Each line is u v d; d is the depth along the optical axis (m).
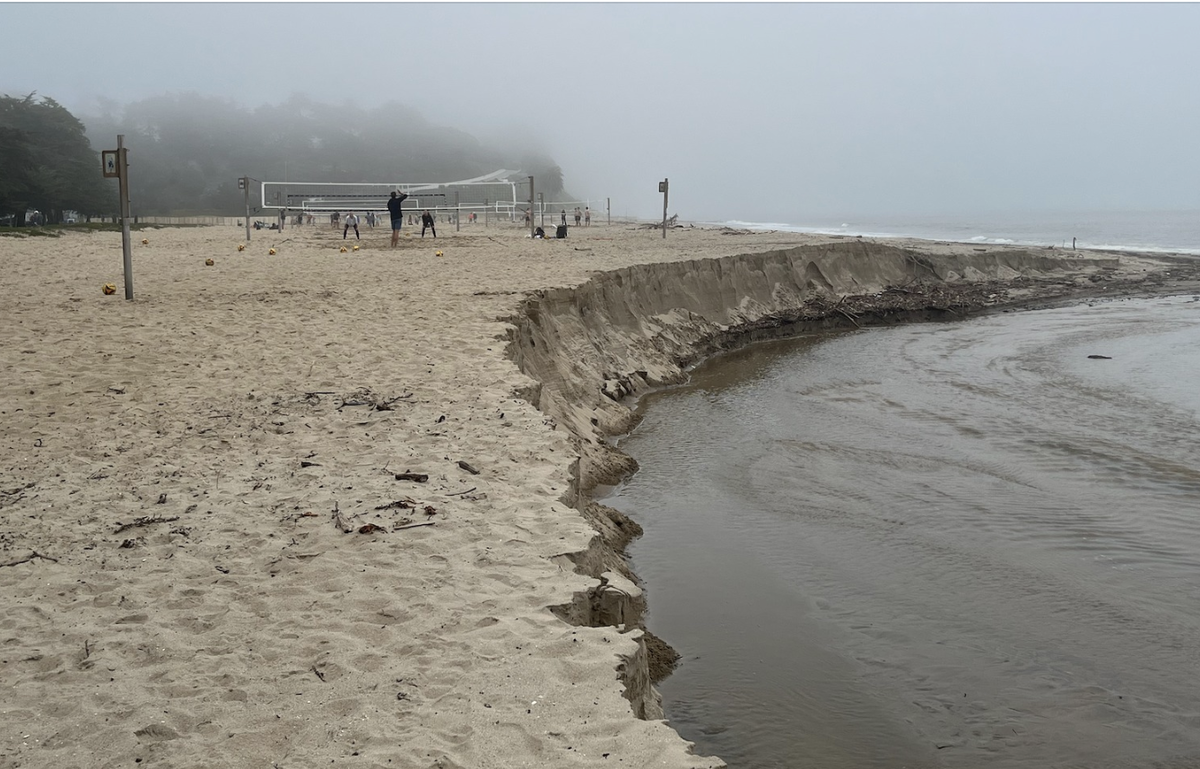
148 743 4.25
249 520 6.96
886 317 32.53
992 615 9.05
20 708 4.52
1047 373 21.25
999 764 6.69
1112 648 8.38
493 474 8.08
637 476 13.65
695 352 24.83
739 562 10.38
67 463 8.18
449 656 5.05
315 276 22.02
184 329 14.16
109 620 5.45
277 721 4.43
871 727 7.14
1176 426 15.98
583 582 6.05
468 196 137.38
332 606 5.65
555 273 22.80
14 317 14.99
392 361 12.23
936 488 12.91
